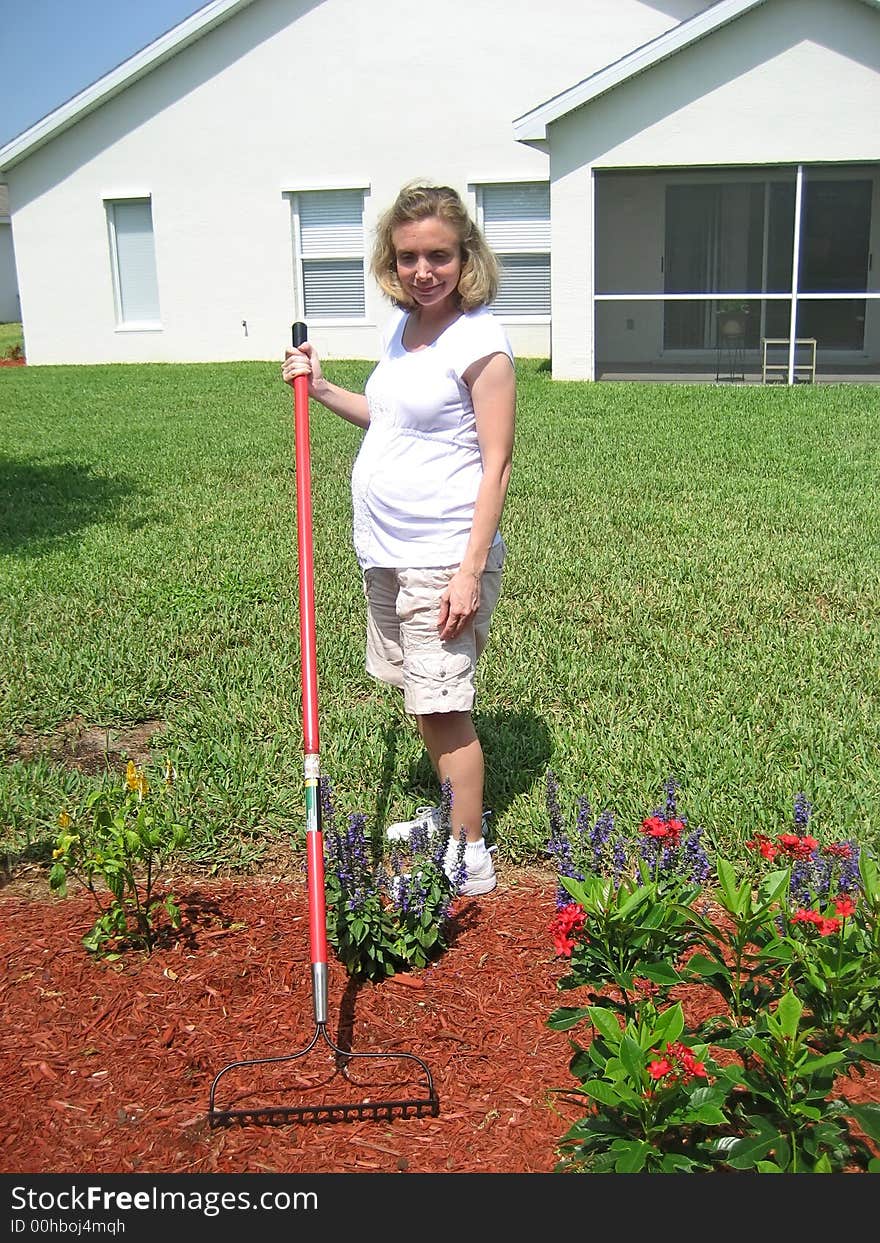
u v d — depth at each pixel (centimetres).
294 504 817
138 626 557
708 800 379
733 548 680
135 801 336
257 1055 274
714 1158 225
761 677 486
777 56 1376
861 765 409
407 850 334
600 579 626
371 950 298
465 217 311
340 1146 247
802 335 1705
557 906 300
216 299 1802
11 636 541
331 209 1747
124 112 1761
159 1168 242
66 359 1870
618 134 1421
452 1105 257
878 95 1376
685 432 1068
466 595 316
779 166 1443
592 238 1455
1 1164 243
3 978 303
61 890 347
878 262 1656
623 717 454
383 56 1675
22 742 449
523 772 407
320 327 1784
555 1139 247
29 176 1814
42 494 861
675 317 1719
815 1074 226
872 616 565
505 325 1747
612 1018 231
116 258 1833
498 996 295
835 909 254
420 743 428
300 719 450
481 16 1644
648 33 1628
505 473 317
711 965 247
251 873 357
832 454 946
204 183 1764
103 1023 285
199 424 1180
